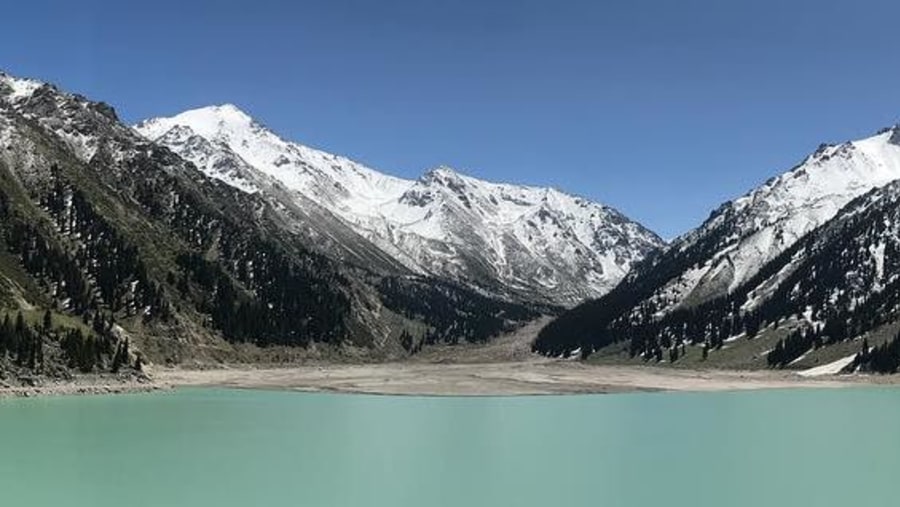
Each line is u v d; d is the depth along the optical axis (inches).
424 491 2395.4
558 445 3265.3
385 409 4709.6
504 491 2404.0
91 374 5462.6
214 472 2632.9
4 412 4114.2
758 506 2235.5
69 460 2810.0
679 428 3821.4
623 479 2573.8
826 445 3257.9
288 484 2474.2
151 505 2209.6
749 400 5551.2
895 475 2650.1
